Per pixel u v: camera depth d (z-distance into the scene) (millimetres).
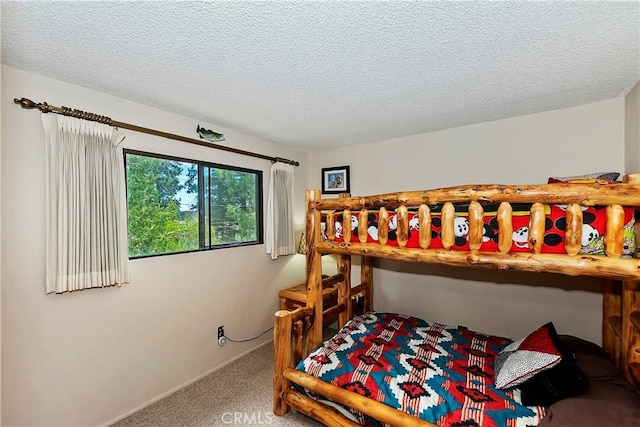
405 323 2551
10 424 1590
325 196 3723
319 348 2150
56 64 1582
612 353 2037
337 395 1718
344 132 2965
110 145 1946
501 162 2596
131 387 2107
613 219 1205
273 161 3293
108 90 1923
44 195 1703
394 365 1851
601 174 1903
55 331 1749
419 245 1681
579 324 2354
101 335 1952
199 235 2631
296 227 3674
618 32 1308
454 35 1332
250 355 2979
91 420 1898
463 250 1562
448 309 2939
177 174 2463
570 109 2297
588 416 1278
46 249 1688
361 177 3455
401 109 2314
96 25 1241
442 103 2197
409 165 3104
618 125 2119
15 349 1606
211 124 2660
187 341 2477
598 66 1644
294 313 2121
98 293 1937
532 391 1490
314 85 1863
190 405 2189
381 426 1618
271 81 1803
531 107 2295
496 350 2072
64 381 1786
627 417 1253
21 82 1629
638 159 1861
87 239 1820
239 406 2180
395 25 1253
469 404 1490
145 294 2197
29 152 1650
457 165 2816
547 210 1357
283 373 2025
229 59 1538
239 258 2939
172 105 2197
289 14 1175
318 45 1408
